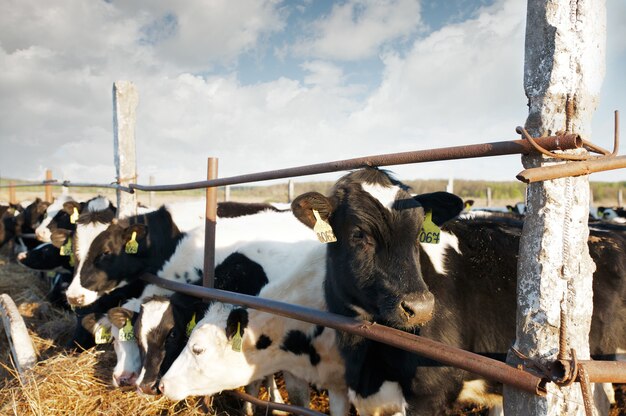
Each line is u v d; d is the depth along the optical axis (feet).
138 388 13.65
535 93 6.03
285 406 13.29
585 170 5.82
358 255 10.21
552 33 5.81
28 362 14.76
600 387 9.29
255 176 10.87
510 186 116.88
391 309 9.60
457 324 11.03
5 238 38.29
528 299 6.08
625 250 12.43
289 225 18.54
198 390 13.11
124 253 17.62
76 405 13.08
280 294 13.69
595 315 11.50
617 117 6.17
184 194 112.88
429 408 11.04
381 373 11.58
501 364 6.39
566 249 5.86
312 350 13.92
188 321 14.32
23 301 26.21
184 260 17.98
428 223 10.44
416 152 7.63
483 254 11.66
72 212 20.80
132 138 18.37
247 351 13.39
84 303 17.37
